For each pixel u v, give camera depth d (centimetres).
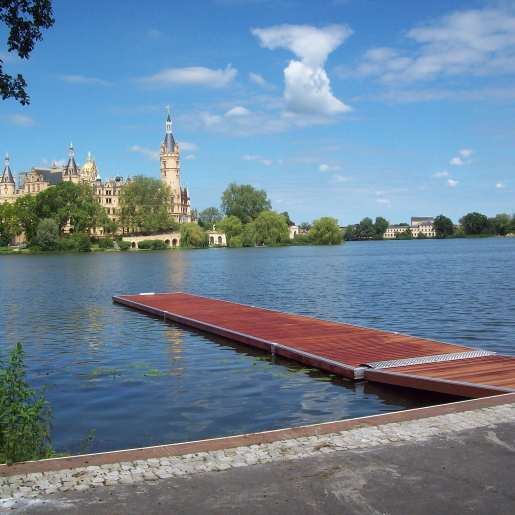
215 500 666
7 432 899
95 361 1917
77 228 15300
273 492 684
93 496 677
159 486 703
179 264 8456
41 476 733
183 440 1135
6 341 2331
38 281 5622
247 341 2138
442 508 643
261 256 10775
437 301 3428
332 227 16700
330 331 2230
